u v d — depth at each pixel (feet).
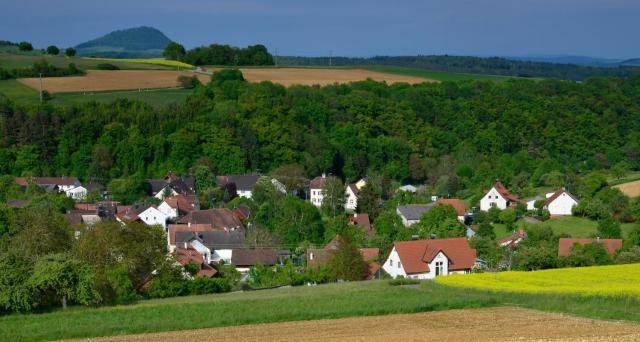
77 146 486.79
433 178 509.76
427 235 322.75
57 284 168.45
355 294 181.68
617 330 141.49
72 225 294.05
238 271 271.08
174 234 323.37
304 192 467.52
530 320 150.82
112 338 141.18
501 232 362.94
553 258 240.32
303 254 296.10
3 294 163.12
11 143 479.41
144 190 441.27
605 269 207.72
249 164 503.61
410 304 164.45
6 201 385.50
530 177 488.02
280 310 161.07
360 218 378.12
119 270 186.60
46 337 141.28
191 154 489.26
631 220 363.97
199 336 141.28
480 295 176.14
